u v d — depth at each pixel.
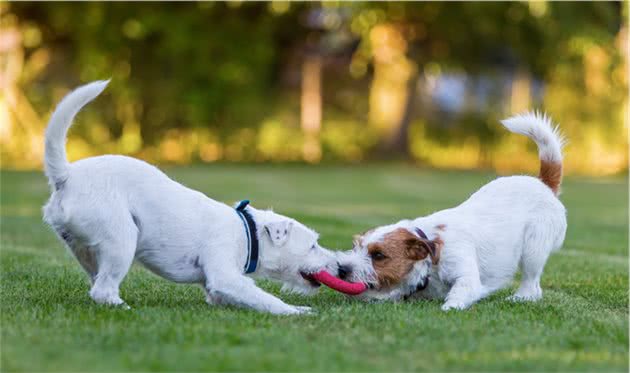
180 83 28.00
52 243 9.95
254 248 5.87
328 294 6.62
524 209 6.52
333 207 15.13
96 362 4.24
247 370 4.20
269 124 28.86
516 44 27.84
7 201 15.39
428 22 27.59
